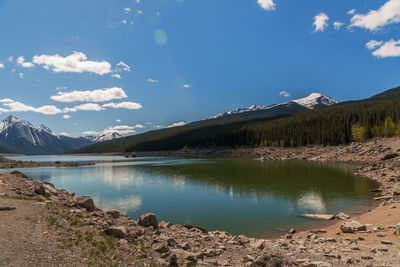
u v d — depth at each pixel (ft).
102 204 120.47
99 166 355.15
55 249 38.83
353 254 47.83
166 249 45.55
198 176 218.38
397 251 47.98
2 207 53.47
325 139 459.73
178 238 56.85
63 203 66.13
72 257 37.27
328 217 91.15
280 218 94.48
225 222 91.20
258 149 542.57
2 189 69.97
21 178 89.35
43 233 44.01
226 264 42.52
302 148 472.85
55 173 260.42
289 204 115.44
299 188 152.56
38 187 77.66
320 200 120.26
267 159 403.95
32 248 38.04
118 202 124.47
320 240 61.31
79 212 60.49
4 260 33.35
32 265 33.27
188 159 472.03
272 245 59.26
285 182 175.32
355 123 469.98
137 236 51.29
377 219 81.05
